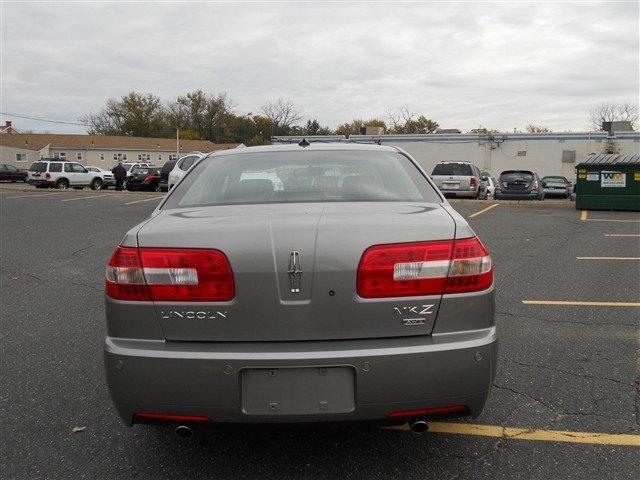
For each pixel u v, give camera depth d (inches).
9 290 265.0
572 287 252.4
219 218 108.0
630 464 112.9
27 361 173.9
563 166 1569.9
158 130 3705.7
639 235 405.1
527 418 132.7
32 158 2719.0
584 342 181.6
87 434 129.2
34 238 428.5
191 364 95.4
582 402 140.1
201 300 97.5
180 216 113.9
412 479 109.4
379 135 1676.9
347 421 96.7
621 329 193.9
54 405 143.9
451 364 96.5
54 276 294.0
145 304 99.1
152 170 1199.6
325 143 156.4
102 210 650.2
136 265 100.0
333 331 96.8
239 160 142.3
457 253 100.0
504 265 301.3
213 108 3718.0
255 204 122.0
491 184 1081.4
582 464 113.2
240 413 95.9
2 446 124.1
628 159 581.9
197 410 96.6
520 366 162.6
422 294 98.0
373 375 94.8
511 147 1601.9
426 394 96.3
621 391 145.9
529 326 198.2
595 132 1545.3
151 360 96.6
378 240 98.0
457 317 99.2
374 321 97.2
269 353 95.0
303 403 95.7
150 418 99.3
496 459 115.8
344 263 96.5
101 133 3809.1
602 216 534.9
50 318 219.1
